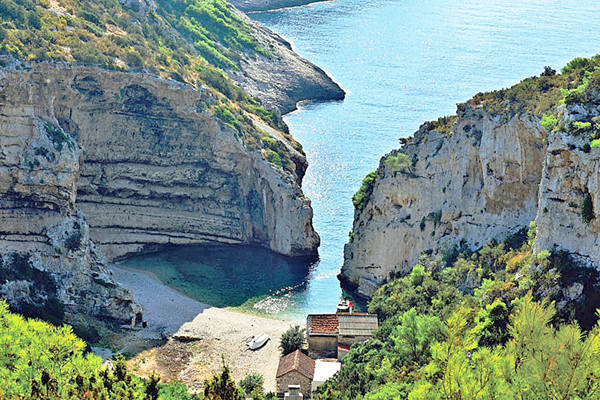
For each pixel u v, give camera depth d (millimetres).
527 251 101562
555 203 93375
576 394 53562
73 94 139000
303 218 147125
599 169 88688
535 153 108125
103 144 145750
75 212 129875
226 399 69688
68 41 143250
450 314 93188
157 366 109000
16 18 142750
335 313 120250
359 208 136875
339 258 146000
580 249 90562
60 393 69750
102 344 114000
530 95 111188
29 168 125562
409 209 126875
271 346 113938
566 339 56188
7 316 87000
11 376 73375
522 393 54281
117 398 69875
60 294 121625
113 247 146375
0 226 124125
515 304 88062
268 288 135250
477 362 59688
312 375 102562
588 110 95062
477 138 116438
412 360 88938
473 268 108562
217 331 118688
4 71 125500
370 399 79438
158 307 125688
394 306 113062
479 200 116250
